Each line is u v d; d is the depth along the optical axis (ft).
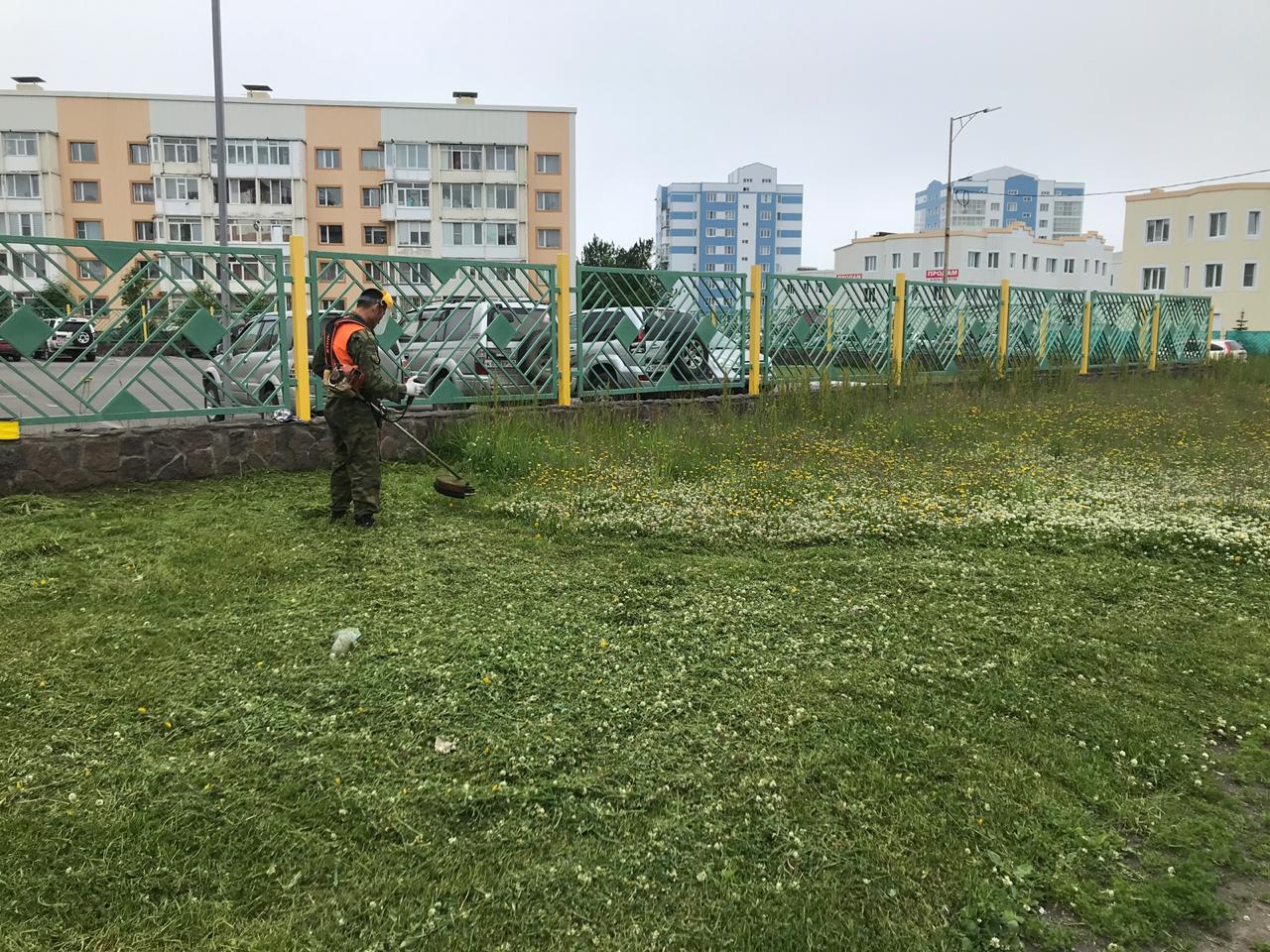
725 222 379.55
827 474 25.71
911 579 16.70
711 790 9.62
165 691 11.55
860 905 7.98
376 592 15.42
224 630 13.61
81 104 183.01
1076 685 12.33
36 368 21.86
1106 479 25.96
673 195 378.53
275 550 17.57
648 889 8.11
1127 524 20.49
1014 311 52.75
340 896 7.94
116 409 23.00
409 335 27.94
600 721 11.02
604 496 22.65
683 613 14.70
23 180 182.91
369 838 8.74
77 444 22.38
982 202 348.59
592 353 33.37
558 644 13.32
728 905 7.93
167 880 8.09
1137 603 15.67
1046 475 26.23
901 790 9.70
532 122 198.08
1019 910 8.00
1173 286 175.01
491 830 8.87
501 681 12.00
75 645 12.91
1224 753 10.78
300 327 25.39
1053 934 7.73
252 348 25.05
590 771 9.95
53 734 10.47
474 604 14.93
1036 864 8.66
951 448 30.48
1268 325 165.17
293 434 25.29
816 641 13.60
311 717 10.98
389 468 26.27
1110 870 8.59
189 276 23.88
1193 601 15.80
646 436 29.43
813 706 11.51
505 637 13.48
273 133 187.93
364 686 11.77
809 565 17.49
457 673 12.17
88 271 22.43
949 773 10.06
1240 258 165.99
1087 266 250.98
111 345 22.93
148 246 23.20
